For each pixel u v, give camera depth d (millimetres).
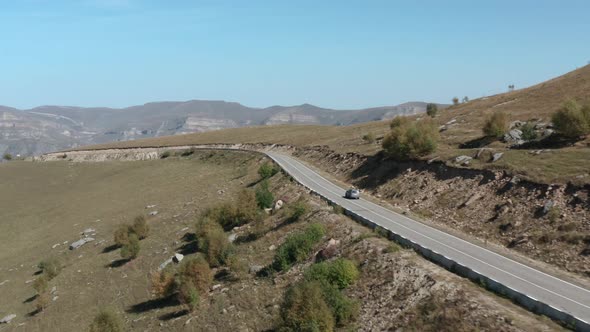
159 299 36250
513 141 48625
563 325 19062
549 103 64562
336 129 113375
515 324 19375
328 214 39781
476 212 35750
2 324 39219
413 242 29453
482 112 70188
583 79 72312
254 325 27703
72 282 44906
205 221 47156
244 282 33719
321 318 23672
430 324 21859
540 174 34938
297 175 62781
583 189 31094
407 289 24875
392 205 43688
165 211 63938
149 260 45500
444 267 26078
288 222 42219
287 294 25438
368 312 24812
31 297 43812
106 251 52250
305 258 33594
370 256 29500
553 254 27188
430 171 45781
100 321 31188
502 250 29484
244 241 42000
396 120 75562
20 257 57969
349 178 58156
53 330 35531
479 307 21188
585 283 23531
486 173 39406
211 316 30453
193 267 34625
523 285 23203
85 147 161375
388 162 54000
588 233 27266
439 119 75312
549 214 30656
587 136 43125
